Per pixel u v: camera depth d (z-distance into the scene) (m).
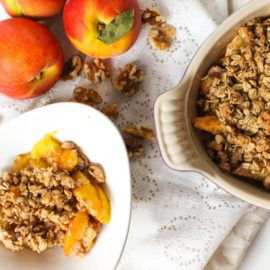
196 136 0.76
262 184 0.76
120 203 0.77
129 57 0.83
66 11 0.77
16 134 0.80
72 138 0.80
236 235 0.84
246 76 0.75
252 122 0.75
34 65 0.77
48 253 0.81
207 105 0.76
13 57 0.77
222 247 0.84
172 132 0.72
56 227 0.80
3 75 0.78
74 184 0.79
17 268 0.80
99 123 0.78
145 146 0.83
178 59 0.83
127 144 0.83
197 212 0.83
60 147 0.80
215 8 0.83
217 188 0.82
